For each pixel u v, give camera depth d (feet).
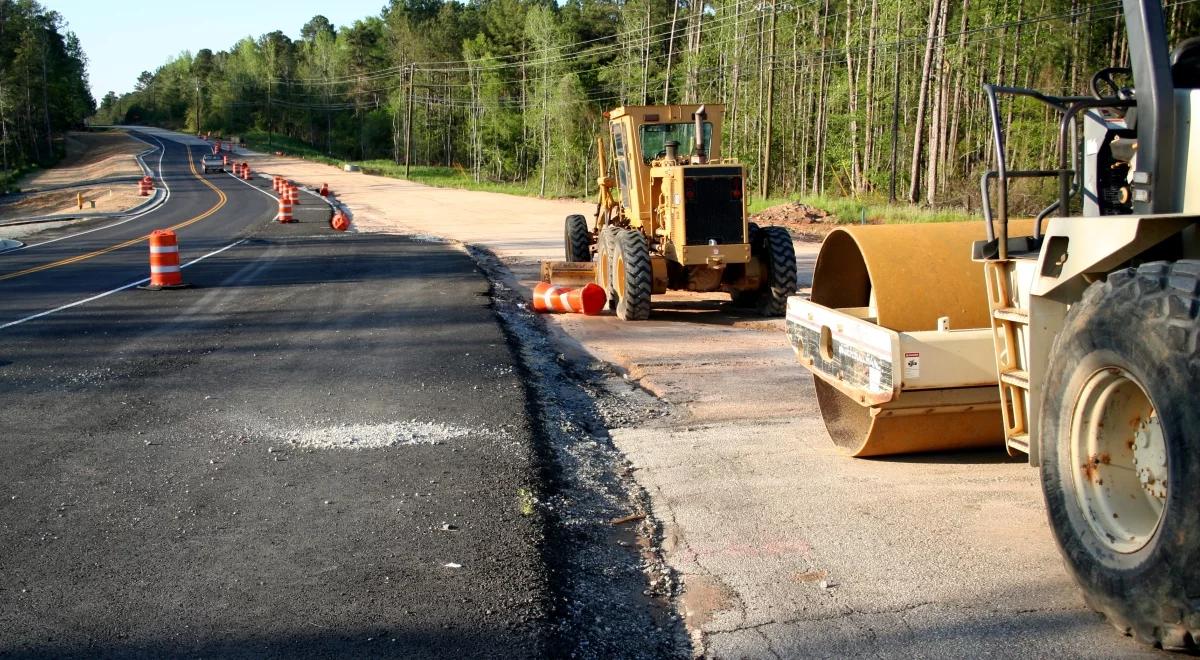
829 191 191.01
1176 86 13.12
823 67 185.16
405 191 220.84
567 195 235.20
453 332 39.17
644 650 12.73
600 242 50.21
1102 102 13.92
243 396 27.86
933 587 14.28
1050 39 132.36
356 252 81.97
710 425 24.89
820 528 16.94
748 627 13.28
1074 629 12.76
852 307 22.90
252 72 558.15
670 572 15.38
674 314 47.52
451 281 58.18
